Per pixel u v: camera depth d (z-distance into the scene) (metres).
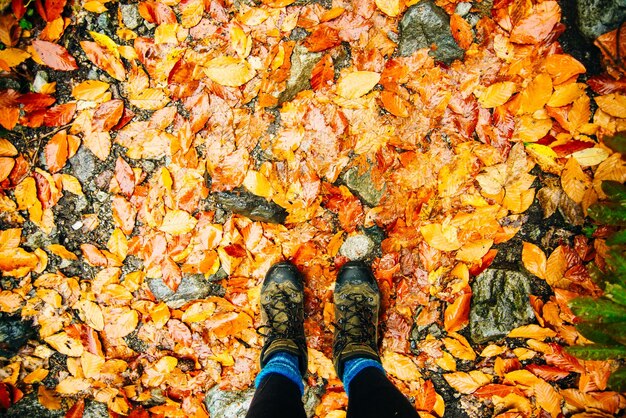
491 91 1.77
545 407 1.82
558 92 1.73
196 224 1.91
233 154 1.87
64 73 1.89
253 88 1.87
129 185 1.91
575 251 1.79
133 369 1.94
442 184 1.83
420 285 1.89
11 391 1.90
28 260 1.90
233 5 1.86
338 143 1.85
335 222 1.91
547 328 1.81
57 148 1.88
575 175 1.74
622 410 1.75
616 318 1.33
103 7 1.86
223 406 1.90
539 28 1.73
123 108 1.90
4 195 1.88
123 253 1.93
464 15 1.79
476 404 1.89
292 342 1.81
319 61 1.83
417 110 1.83
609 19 1.66
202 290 1.94
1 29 1.78
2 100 1.82
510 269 1.85
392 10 1.80
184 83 1.88
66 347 1.93
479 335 1.86
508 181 1.79
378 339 1.95
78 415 1.92
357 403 1.51
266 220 1.90
